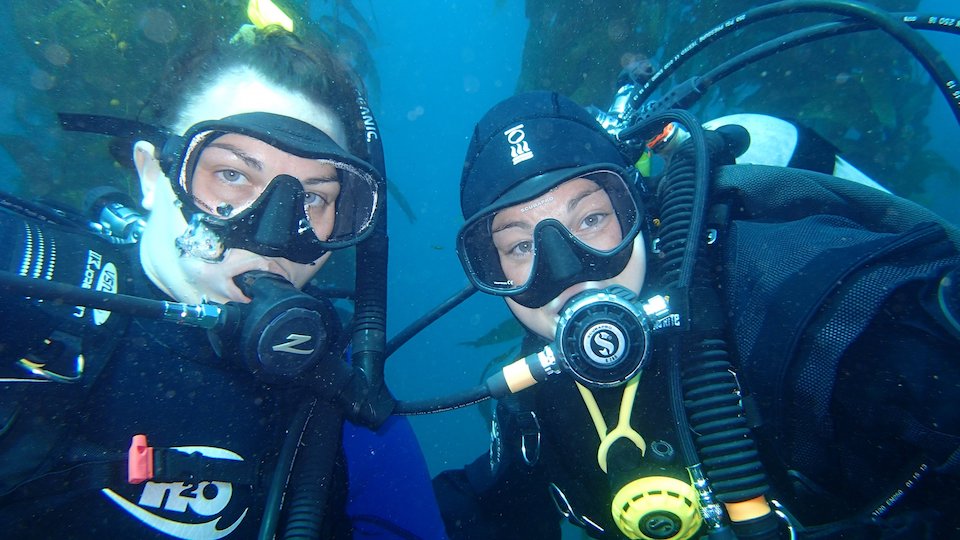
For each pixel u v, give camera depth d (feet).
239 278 1.21
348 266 4.86
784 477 1.34
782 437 1.13
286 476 1.20
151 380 1.15
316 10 5.75
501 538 1.89
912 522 1.04
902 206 1.19
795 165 1.97
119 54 3.53
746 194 1.34
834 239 1.11
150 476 1.05
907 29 1.71
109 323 1.13
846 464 1.10
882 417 0.98
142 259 1.24
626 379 1.28
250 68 1.28
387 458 1.50
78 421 1.05
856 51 4.87
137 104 3.62
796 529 1.15
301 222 1.24
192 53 1.35
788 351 1.03
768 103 5.05
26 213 1.24
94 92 3.65
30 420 0.99
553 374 1.36
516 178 1.47
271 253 1.21
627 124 2.12
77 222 1.49
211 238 1.16
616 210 1.49
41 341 1.00
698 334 1.20
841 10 1.82
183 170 1.17
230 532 1.18
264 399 1.30
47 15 3.59
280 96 1.27
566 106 1.58
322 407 1.34
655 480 1.30
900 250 0.99
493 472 1.90
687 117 1.43
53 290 0.85
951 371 0.91
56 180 3.88
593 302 1.26
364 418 1.39
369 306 1.54
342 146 1.39
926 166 5.01
